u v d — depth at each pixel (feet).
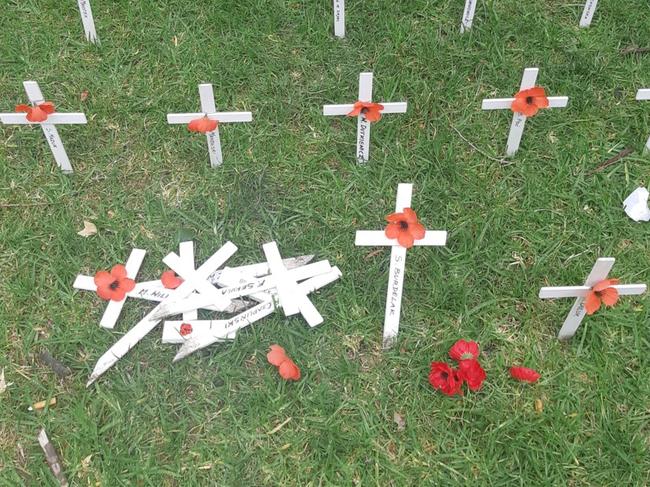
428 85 4.31
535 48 4.50
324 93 4.28
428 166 3.91
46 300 3.41
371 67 4.41
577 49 4.48
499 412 3.01
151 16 4.66
